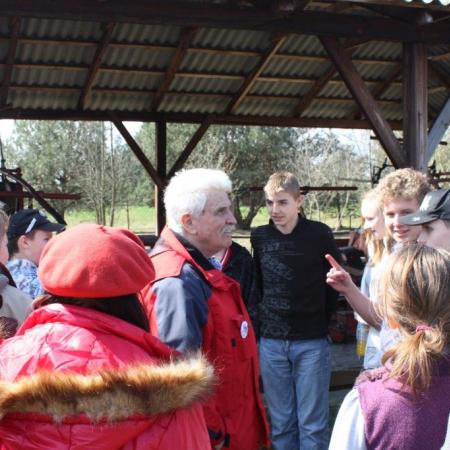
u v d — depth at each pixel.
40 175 22.09
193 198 2.40
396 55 9.62
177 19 5.50
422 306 1.59
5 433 1.43
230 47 8.70
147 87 9.28
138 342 1.60
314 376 3.77
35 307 1.72
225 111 10.06
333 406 5.00
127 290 1.62
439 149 21.52
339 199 21.69
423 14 5.89
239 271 3.84
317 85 9.75
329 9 7.90
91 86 8.80
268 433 2.55
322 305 3.79
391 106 10.96
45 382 1.39
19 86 8.69
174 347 2.13
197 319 2.23
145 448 1.46
